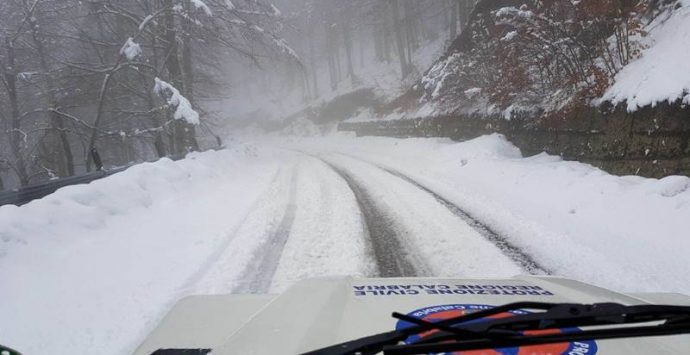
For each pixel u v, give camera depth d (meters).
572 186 7.56
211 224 7.08
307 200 8.66
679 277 4.21
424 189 9.10
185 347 1.69
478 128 14.62
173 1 16.59
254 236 6.21
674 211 5.52
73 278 4.73
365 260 5.04
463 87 16.31
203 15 16.73
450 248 5.33
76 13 18.22
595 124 8.62
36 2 15.46
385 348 1.28
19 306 4.06
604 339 1.41
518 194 8.00
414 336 1.52
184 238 6.30
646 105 7.18
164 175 9.84
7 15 17.19
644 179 7.06
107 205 7.12
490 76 14.07
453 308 1.81
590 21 9.18
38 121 20.84
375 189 9.48
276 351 1.43
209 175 12.05
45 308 4.05
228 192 10.24
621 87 8.09
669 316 1.52
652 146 7.04
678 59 7.11
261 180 12.35
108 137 18.30
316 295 2.00
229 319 1.97
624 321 1.48
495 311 1.54
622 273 4.38
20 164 17.19
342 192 9.37
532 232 5.80
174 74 17.84
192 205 8.60
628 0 8.70
